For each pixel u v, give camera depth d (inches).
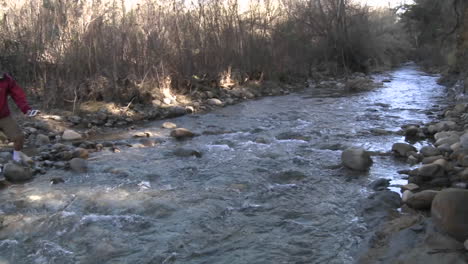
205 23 561.3
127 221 184.5
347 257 151.9
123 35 451.5
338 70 882.1
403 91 599.8
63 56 421.7
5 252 159.6
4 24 414.3
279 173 241.9
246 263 150.2
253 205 200.7
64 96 416.2
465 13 612.4
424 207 185.0
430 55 1096.2
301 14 860.6
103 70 436.5
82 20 435.5
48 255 157.6
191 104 470.6
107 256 156.2
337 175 240.2
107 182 233.8
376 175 237.5
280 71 661.3
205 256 155.6
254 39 635.5
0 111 235.9
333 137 328.2
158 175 243.9
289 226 178.2
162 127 377.7
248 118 414.0
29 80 415.5
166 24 496.4
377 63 1029.2
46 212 194.4
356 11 943.7
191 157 279.7
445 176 220.1
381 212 185.9
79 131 356.8
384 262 141.1
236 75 594.6
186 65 514.0
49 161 268.5
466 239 140.3
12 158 273.9
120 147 309.1
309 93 596.4
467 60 595.2
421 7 853.8
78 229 177.8
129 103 424.5
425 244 143.9
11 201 205.5
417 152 274.7
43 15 420.5
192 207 198.2
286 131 349.4
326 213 190.1
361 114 421.4
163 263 151.3
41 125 354.9
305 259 151.7
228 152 291.9
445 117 392.5
